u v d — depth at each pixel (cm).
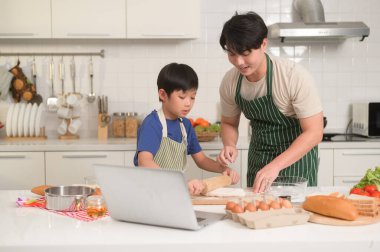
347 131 384
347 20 378
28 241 127
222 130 240
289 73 202
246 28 173
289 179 178
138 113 375
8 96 367
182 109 198
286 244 125
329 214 144
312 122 200
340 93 382
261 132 229
